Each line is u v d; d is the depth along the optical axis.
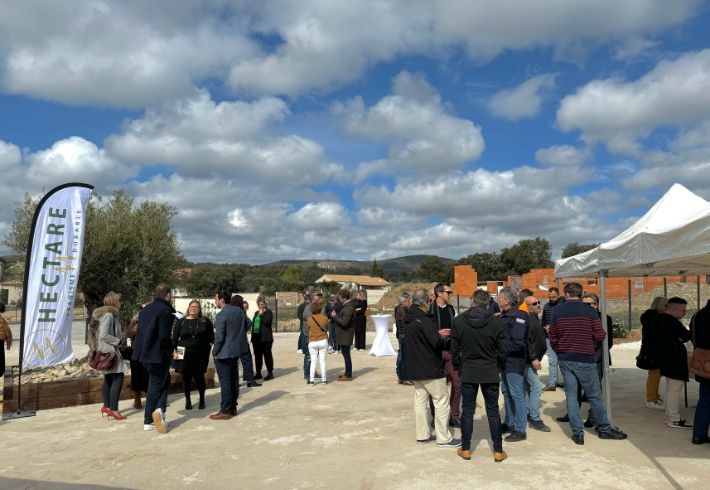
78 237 8.72
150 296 17.48
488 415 5.39
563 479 4.77
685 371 6.49
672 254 4.96
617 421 6.89
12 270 18.42
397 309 10.05
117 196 17.88
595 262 6.84
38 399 8.03
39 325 8.27
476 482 4.72
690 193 6.44
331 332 16.58
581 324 5.97
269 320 10.89
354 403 8.37
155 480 4.93
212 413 7.77
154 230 17.59
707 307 5.75
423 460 5.39
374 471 5.08
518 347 6.18
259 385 10.11
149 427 6.77
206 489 4.68
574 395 5.98
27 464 5.43
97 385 8.52
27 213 16.50
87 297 17.16
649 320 7.55
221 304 7.73
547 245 76.44
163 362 6.78
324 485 4.73
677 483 4.62
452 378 6.75
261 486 4.73
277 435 6.48
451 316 7.43
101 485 4.80
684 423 6.60
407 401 8.48
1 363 8.18
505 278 75.31
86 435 6.55
